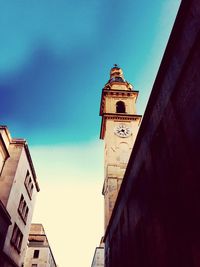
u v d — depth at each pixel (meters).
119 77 52.75
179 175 8.20
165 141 9.84
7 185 20.42
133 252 13.91
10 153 22.53
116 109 43.03
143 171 12.79
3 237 18.33
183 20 8.14
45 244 54.25
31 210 28.16
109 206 29.92
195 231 6.94
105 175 35.69
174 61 8.82
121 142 37.12
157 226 10.12
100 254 51.50
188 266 7.38
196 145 7.14
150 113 11.50
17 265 22.83
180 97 8.44
